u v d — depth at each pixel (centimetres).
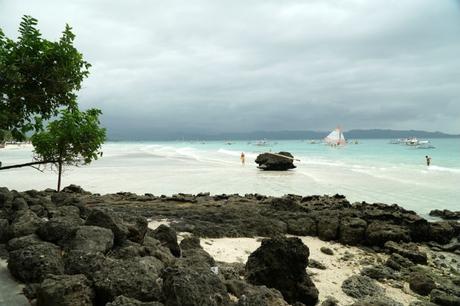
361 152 9844
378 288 1123
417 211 2484
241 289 773
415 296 1108
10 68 951
